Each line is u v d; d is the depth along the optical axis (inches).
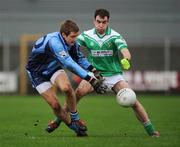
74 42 1294.3
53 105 1305.4
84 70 1254.9
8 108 2539.4
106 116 2110.0
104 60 1381.6
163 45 3683.6
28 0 4402.1
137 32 4089.6
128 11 4402.1
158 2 4397.1
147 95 3636.8
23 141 1280.8
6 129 1610.5
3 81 3671.3
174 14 4382.4
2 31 4109.3
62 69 1325.0
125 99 1259.2
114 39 1368.1
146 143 1224.8
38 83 1316.4
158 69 3666.3
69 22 1264.8
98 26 1349.7
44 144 1217.4
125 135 1418.6
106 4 4411.9
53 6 4394.7
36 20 4136.3
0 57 3690.9
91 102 2999.5
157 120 1932.8
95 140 1282.0
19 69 3678.6
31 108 2536.9
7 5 4384.8
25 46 3678.6
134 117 2054.6
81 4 4409.5
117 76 1379.2
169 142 1246.9
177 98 3348.9
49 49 1282.0
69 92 1300.4
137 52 3690.9
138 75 3659.0
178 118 2023.9
